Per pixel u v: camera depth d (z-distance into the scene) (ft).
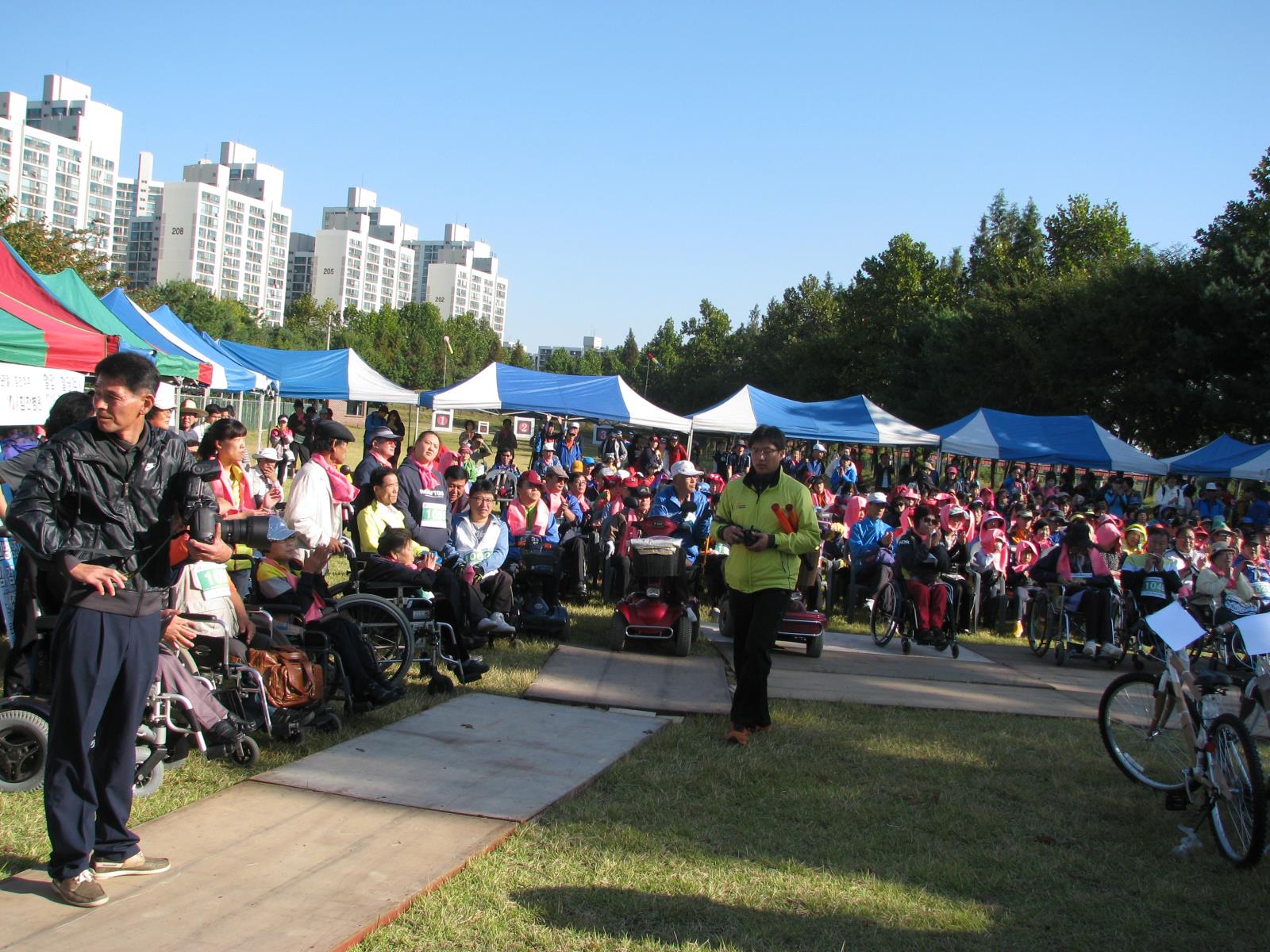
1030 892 14.35
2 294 33.01
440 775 17.19
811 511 21.21
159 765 15.51
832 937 12.42
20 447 27.30
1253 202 127.65
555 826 15.26
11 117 386.32
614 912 12.62
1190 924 13.62
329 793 15.89
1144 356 128.88
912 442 81.30
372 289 570.46
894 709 24.93
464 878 13.17
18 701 15.06
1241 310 113.50
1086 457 84.07
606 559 38.96
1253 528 57.98
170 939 10.98
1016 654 35.81
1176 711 18.61
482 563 29.19
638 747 19.90
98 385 11.38
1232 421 114.42
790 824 16.33
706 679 26.76
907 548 33.99
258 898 12.12
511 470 50.85
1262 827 15.02
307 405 119.55
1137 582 34.83
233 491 23.89
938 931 12.84
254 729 17.83
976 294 197.77
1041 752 21.72
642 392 343.26
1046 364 139.23
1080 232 195.00
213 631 17.66
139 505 11.69
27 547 11.24
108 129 442.09
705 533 36.01
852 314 213.66
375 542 24.99
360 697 20.18
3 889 11.93
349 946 11.20
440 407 69.87
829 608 40.57
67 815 11.55
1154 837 16.89
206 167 454.81
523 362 420.77
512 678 24.97
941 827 16.66
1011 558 43.65
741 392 80.23
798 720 22.95
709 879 13.78
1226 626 18.42
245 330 263.08
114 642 11.60
